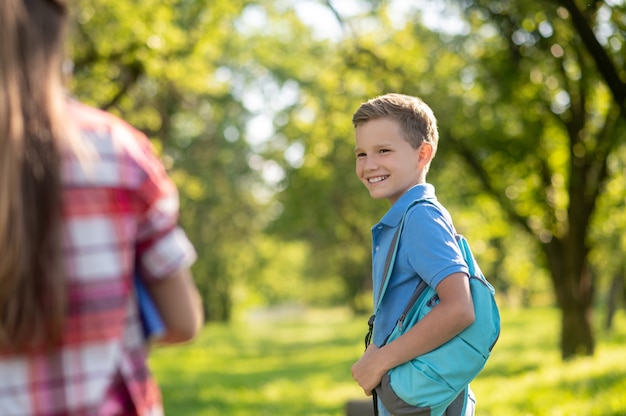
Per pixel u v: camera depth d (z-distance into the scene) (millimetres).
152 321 2070
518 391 14117
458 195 20906
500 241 27906
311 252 57188
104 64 17016
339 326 51031
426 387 3156
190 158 41406
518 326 37719
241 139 41469
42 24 1932
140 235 2041
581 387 12750
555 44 15992
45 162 1851
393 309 3303
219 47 27297
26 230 1819
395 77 19609
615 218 22000
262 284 64062
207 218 44719
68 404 1904
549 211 19484
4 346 1843
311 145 25484
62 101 1930
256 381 22625
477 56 18422
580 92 17594
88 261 1904
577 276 18984
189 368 27109
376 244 3430
